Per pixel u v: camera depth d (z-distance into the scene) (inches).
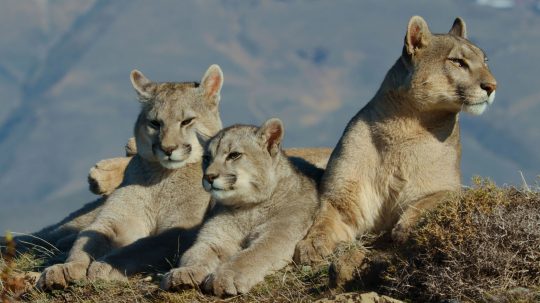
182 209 586.9
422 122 547.5
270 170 541.0
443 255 446.6
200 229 546.9
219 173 531.2
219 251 526.9
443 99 542.3
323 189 551.8
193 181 593.3
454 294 428.5
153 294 496.7
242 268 488.4
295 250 510.6
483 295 422.3
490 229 444.5
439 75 542.3
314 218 538.3
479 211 455.2
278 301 466.0
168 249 555.2
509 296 416.8
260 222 536.4
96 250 568.1
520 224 441.1
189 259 518.0
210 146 549.0
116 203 596.7
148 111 605.6
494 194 475.8
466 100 541.3
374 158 550.6
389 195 549.0
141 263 540.1
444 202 482.6
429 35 554.9
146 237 561.3
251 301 470.6
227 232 534.0
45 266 595.2
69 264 528.1
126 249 543.8
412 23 552.7
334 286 468.4
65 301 512.1
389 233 534.0
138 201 598.9
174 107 601.3
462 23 600.4
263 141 543.5
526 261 433.7
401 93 547.5
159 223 593.9
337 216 541.3
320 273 489.1
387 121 550.0
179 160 587.8
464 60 546.0
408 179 543.8
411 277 448.8
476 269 435.5
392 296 448.1
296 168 569.6
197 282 486.6
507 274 432.1
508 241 441.1
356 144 553.6
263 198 536.4
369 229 550.0
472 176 504.4
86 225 682.8
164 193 596.4
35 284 532.1
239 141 540.4
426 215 483.8
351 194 546.3
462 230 446.3
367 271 468.1
